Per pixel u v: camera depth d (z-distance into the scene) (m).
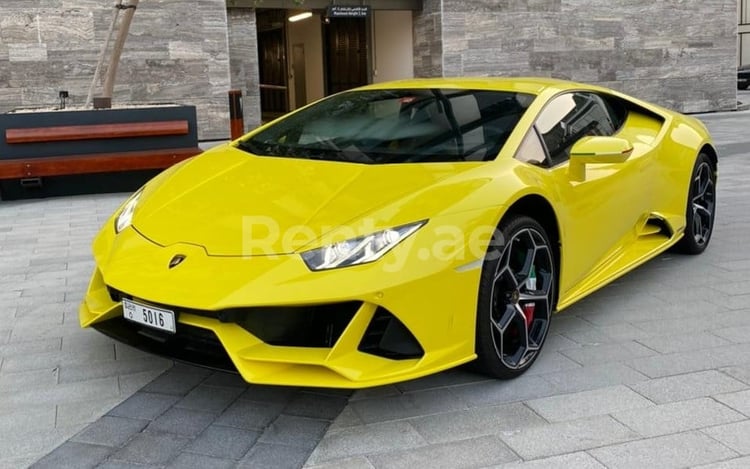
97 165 7.39
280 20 19.22
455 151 3.37
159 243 3.02
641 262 4.25
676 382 3.12
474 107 3.74
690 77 16.50
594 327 3.80
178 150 7.67
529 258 3.21
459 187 2.99
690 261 5.02
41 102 11.12
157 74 11.73
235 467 2.48
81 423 2.79
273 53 19.95
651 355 3.42
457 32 14.00
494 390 3.04
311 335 2.74
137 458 2.54
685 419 2.78
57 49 11.09
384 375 2.63
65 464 2.50
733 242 5.49
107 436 2.69
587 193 3.68
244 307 2.61
